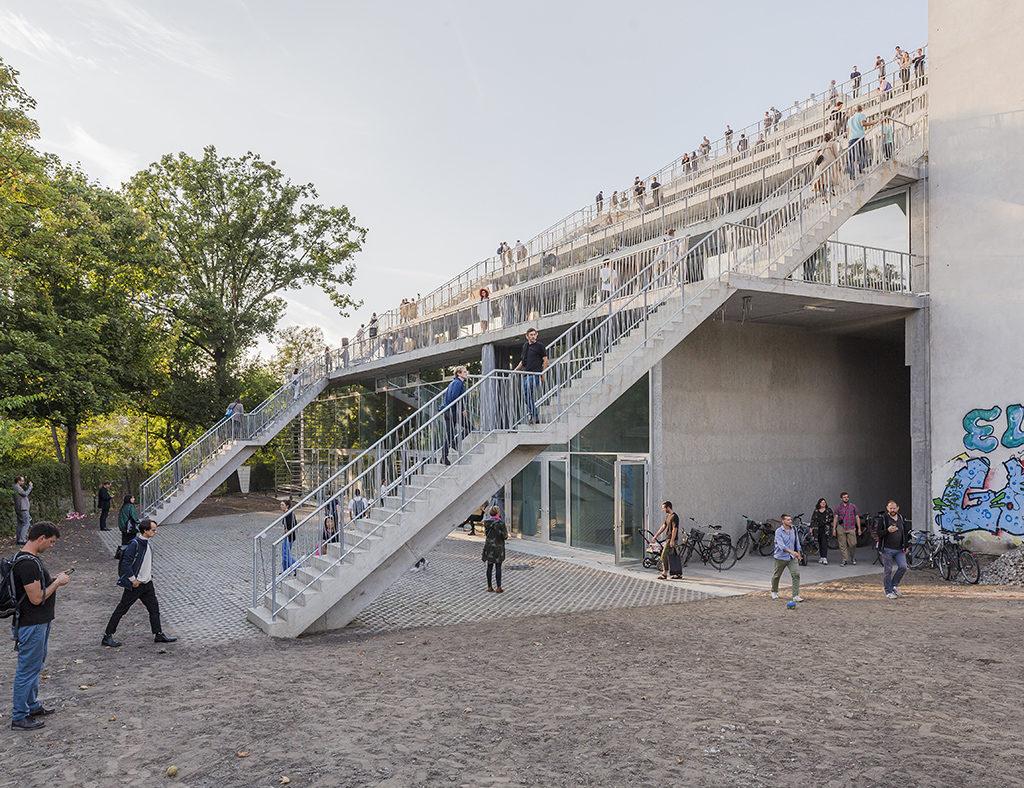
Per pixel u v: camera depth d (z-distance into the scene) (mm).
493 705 6438
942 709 6223
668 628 9758
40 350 19047
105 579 13852
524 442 11727
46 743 5664
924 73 23266
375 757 5305
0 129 20281
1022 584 12648
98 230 22688
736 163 27156
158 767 5199
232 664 8078
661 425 16234
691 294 13930
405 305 29719
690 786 4793
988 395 14914
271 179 31969
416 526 10648
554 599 12227
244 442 25500
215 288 32312
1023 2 14453
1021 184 14430
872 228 17594
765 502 17969
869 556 17344
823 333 19391
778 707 6316
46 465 24953
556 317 17016
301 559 10633
